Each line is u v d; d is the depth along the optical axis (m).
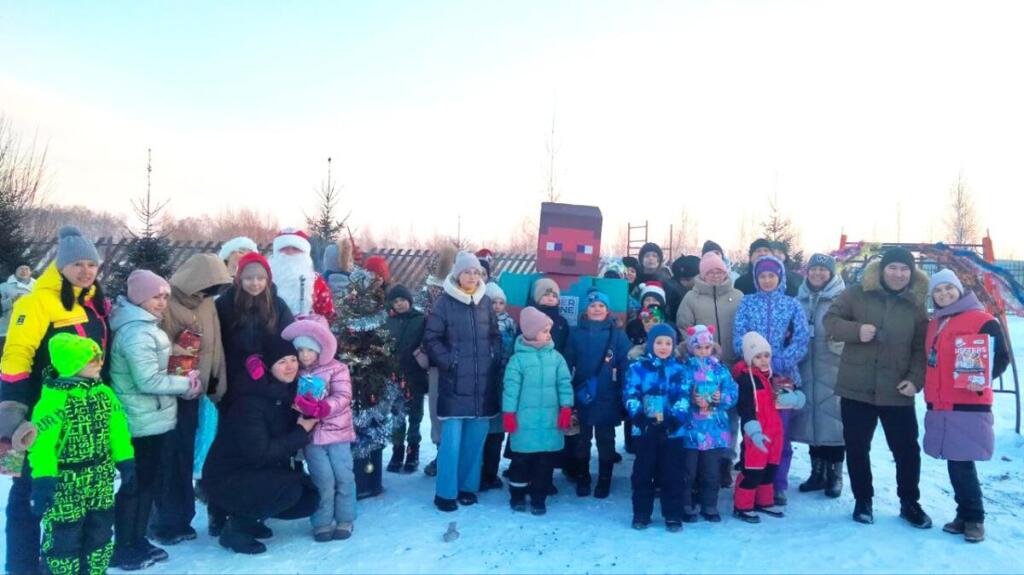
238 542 4.70
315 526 5.00
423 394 6.96
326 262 7.79
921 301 5.42
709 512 5.48
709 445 5.35
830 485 6.11
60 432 3.83
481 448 5.88
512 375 5.62
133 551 4.39
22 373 3.89
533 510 5.63
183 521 4.91
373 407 5.85
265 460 4.63
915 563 4.61
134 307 4.34
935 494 6.19
